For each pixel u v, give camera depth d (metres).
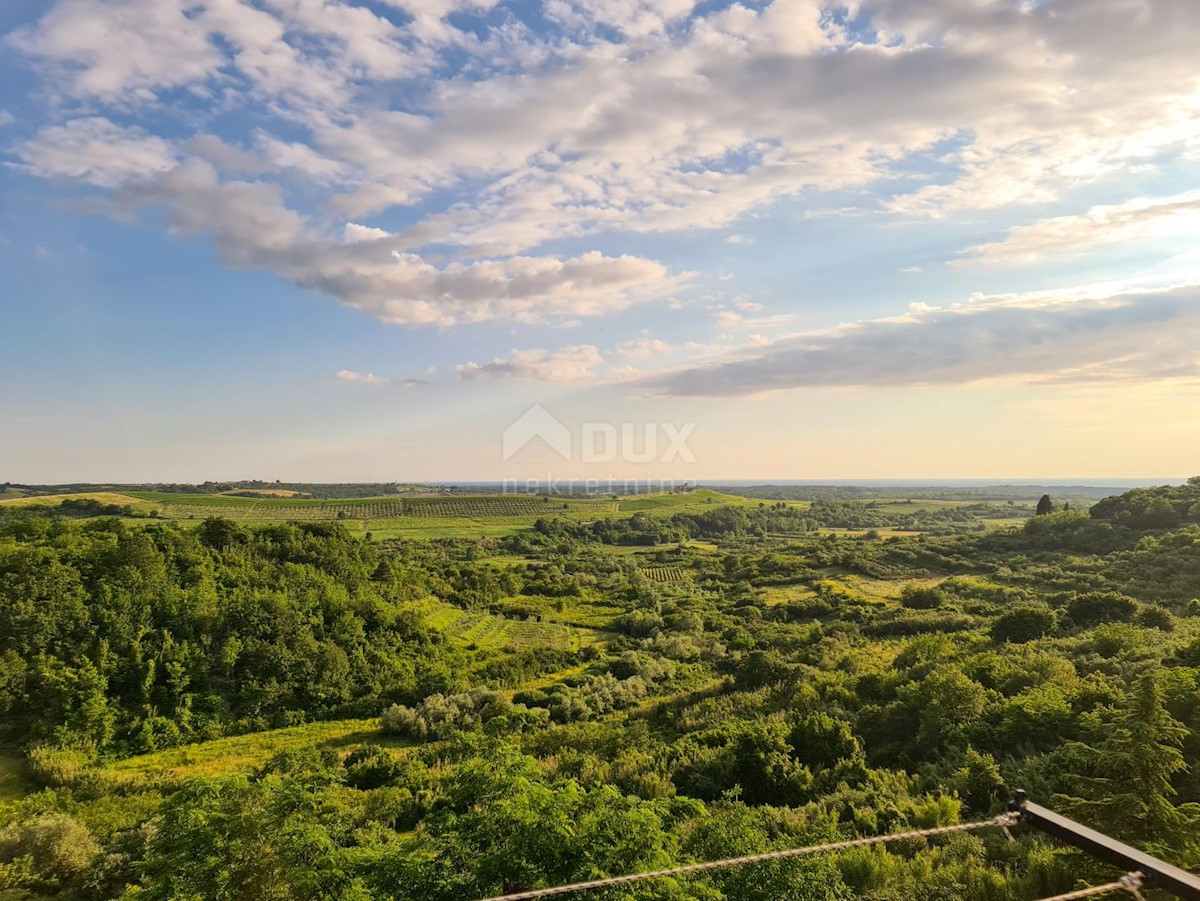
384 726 35.34
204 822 11.52
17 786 26.05
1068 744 14.00
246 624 38.91
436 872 9.84
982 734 17.31
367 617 46.62
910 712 21.17
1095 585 46.31
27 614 32.31
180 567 41.34
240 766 29.84
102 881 17.06
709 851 11.07
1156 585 41.53
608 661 46.78
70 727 29.53
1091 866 8.67
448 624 54.34
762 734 20.09
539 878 9.34
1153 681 9.63
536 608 63.03
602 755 26.20
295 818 12.06
